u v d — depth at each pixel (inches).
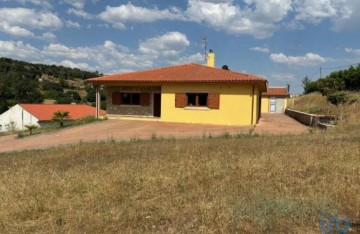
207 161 320.8
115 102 1032.8
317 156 324.8
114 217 187.0
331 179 245.3
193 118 938.7
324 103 1175.0
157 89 989.8
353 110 863.1
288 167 282.7
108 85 1027.3
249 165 292.0
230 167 293.0
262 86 979.9
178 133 733.9
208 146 440.5
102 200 217.0
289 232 167.2
